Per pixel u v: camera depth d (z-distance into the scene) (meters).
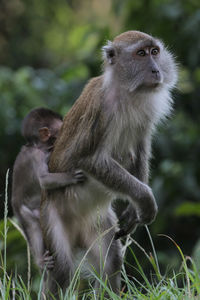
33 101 20.14
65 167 11.00
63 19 33.44
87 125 10.65
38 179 12.17
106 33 19.88
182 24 19.55
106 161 10.57
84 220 11.41
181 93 19.39
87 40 21.73
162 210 17.61
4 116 20.20
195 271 8.94
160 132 18.67
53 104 20.00
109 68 10.84
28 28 33.09
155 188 17.69
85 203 11.18
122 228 11.07
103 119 10.52
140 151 11.34
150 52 10.82
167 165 17.88
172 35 19.52
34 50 32.78
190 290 8.75
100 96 10.62
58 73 21.61
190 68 19.47
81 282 11.28
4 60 32.19
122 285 11.98
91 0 34.25
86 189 11.02
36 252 12.11
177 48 19.47
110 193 10.99
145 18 19.86
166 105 11.41
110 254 11.11
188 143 18.69
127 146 11.01
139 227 18.19
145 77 10.66
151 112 11.02
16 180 12.80
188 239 18.84
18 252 14.98
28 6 33.03
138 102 10.77
